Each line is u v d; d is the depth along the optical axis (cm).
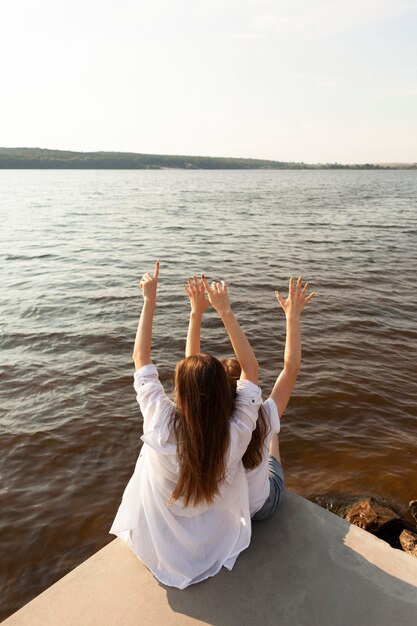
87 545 446
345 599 225
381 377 791
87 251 1991
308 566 243
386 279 1477
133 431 625
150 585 229
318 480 536
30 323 1040
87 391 729
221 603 221
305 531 265
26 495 508
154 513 223
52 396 712
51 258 1827
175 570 227
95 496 509
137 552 231
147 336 239
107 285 1391
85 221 3119
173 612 216
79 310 1141
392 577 238
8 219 3200
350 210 3916
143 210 3953
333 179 13912
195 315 269
